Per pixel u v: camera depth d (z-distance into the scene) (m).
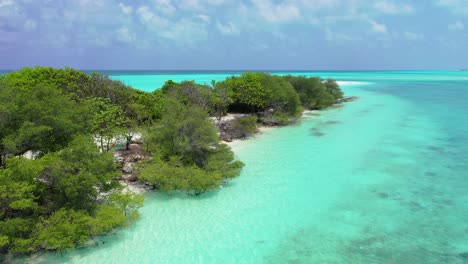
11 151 14.24
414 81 121.56
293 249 12.68
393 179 19.70
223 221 14.67
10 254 11.79
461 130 33.06
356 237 13.53
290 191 17.89
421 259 12.09
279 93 35.44
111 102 25.14
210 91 33.69
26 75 24.56
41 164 12.69
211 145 21.03
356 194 17.61
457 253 12.45
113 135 20.50
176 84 34.72
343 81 119.75
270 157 23.73
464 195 17.52
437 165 22.20
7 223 10.98
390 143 27.86
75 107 16.98
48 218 12.60
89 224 12.57
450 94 69.44
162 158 19.23
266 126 34.34
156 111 26.17
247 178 19.69
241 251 12.52
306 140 28.62
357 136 30.25
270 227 14.24
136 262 11.75
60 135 15.53
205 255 12.23
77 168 13.91
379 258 12.14
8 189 11.33
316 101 46.41
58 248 12.23
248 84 35.41
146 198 16.73
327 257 12.20
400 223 14.65
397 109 47.12
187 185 17.02
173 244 12.88
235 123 30.28
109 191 16.08
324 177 19.94
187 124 19.89
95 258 11.91
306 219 14.95
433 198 17.17
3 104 14.11
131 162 20.02
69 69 26.84
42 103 15.20
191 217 14.98
